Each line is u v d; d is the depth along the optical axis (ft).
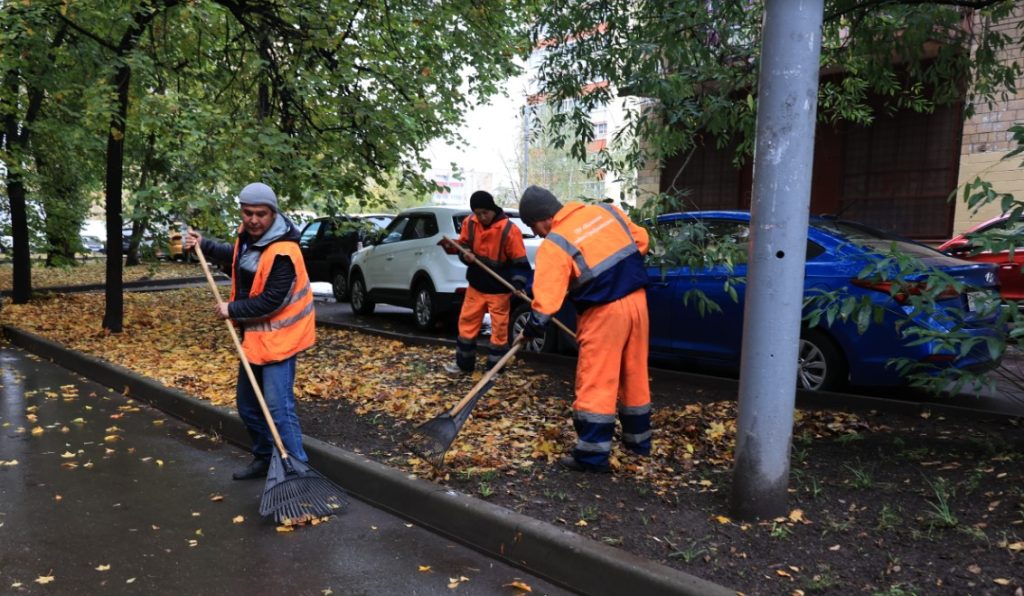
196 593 10.88
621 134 21.16
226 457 17.37
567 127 22.06
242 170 27.32
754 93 19.74
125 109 31.17
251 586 11.10
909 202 38.45
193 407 20.12
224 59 35.73
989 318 14.71
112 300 32.83
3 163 40.34
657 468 14.64
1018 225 14.47
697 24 19.36
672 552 10.82
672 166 45.68
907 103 22.34
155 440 18.70
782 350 11.40
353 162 32.91
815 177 41.70
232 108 33.65
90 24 32.01
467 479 14.06
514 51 36.04
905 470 13.94
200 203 25.86
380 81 33.65
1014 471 13.50
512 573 11.51
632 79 19.89
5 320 36.83
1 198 47.24
